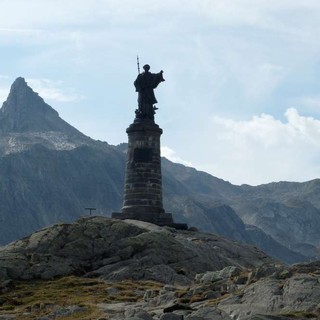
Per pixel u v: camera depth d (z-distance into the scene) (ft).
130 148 373.20
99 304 200.64
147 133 371.15
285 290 166.20
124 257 277.44
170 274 263.90
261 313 151.94
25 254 273.33
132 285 244.22
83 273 270.05
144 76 383.04
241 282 199.31
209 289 191.72
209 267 283.38
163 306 179.22
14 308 214.69
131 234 293.43
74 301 212.64
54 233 287.48
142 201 362.74
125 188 369.50
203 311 154.51
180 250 284.61
